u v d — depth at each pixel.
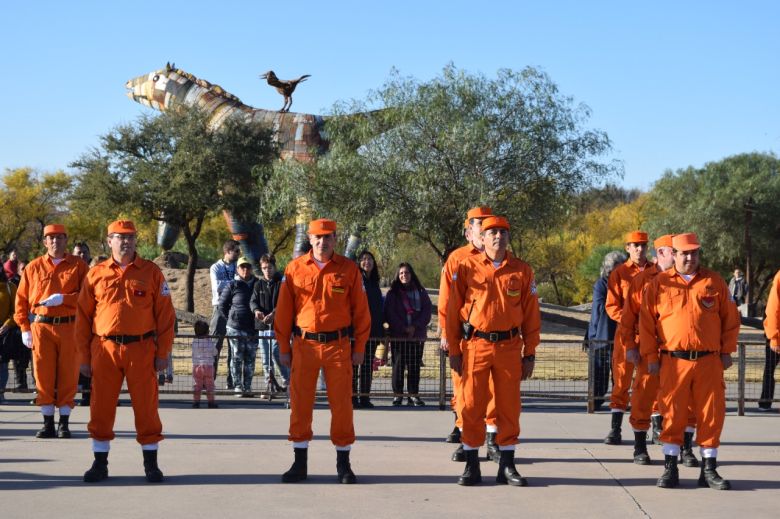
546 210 25.52
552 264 62.72
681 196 52.25
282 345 7.63
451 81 25.28
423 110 24.69
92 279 7.45
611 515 6.50
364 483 7.47
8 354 11.95
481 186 24.09
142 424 7.40
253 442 9.28
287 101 36.53
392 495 7.04
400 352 12.20
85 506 6.57
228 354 13.24
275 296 12.61
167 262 42.56
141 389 7.38
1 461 8.18
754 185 49.47
